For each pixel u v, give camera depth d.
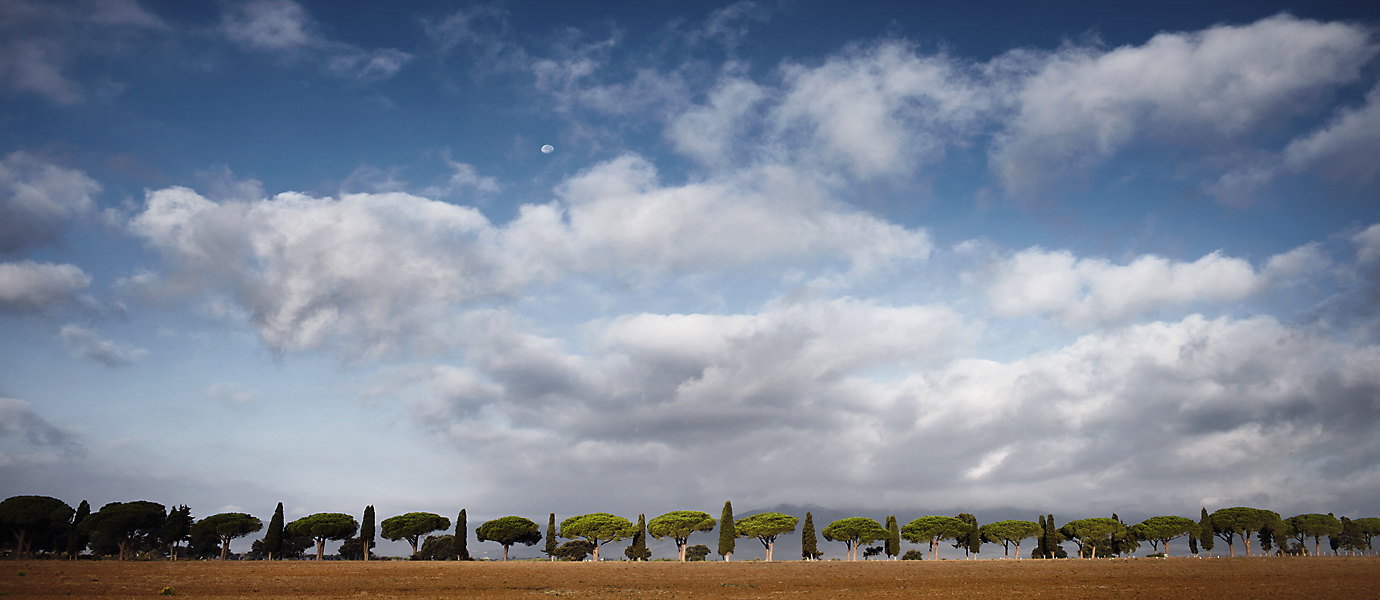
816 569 89.31
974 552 137.50
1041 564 96.38
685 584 71.38
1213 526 137.00
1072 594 59.84
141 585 62.69
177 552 133.12
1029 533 140.12
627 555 143.00
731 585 70.12
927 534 135.50
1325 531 137.00
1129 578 74.88
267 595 58.19
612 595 60.41
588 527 130.62
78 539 112.38
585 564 99.88
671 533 131.12
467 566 91.75
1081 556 142.75
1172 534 137.50
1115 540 140.88
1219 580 71.19
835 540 133.88
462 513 137.50
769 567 93.19
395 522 130.62
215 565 82.75
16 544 116.81
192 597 55.28
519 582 72.62
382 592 62.12
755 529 130.62
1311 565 88.81
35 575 67.38
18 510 111.12
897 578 77.44
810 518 135.38
